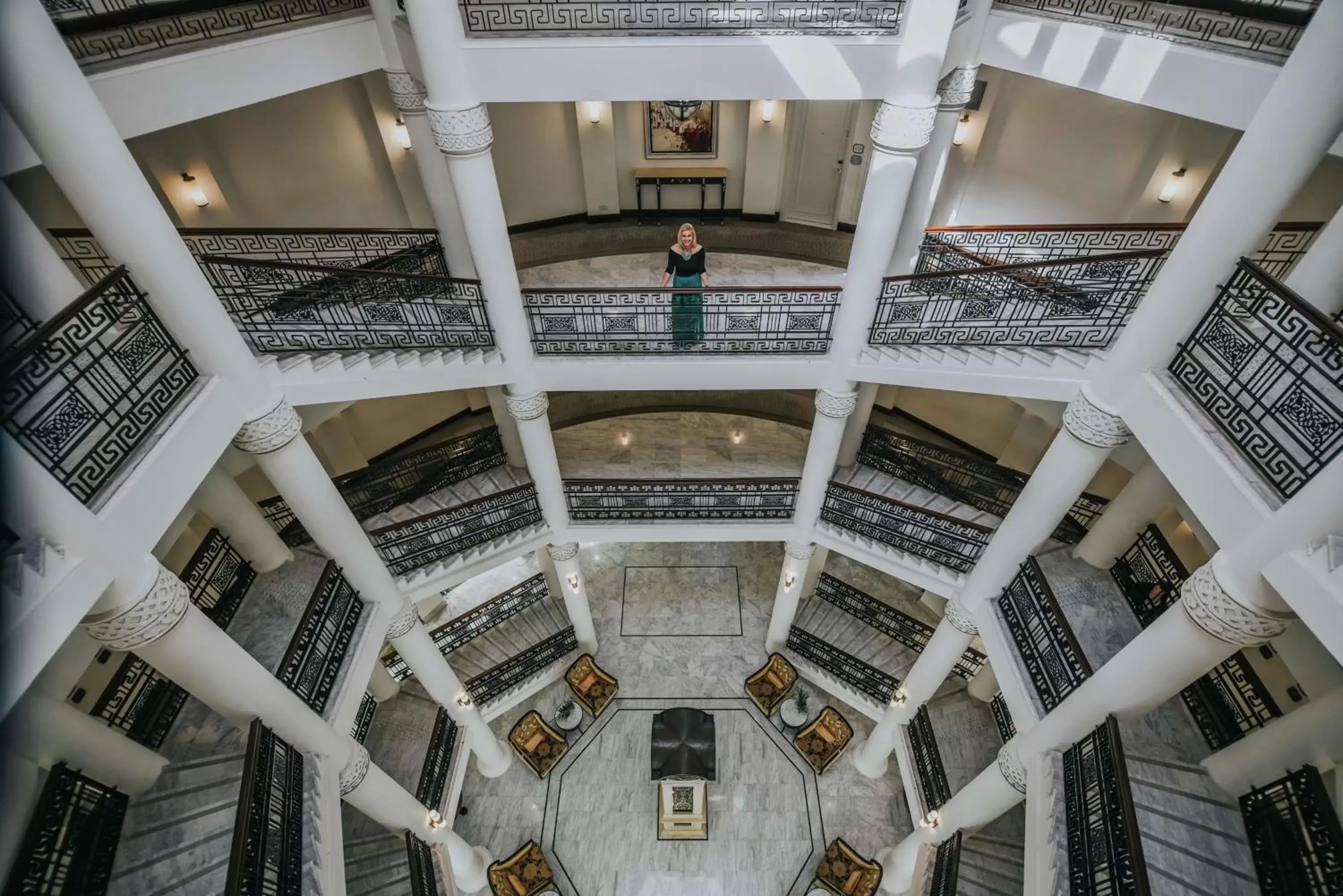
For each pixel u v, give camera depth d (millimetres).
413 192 10672
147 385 4844
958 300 7406
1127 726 6914
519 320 7590
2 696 3156
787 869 11336
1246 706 6664
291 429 6199
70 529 3850
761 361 8031
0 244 4324
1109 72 5969
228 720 6773
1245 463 4465
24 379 3928
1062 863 5895
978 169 10836
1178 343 5051
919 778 10078
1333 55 3709
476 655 13156
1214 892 5621
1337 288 5066
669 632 14570
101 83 4918
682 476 11414
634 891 11117
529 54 5609
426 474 11023
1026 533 7184
